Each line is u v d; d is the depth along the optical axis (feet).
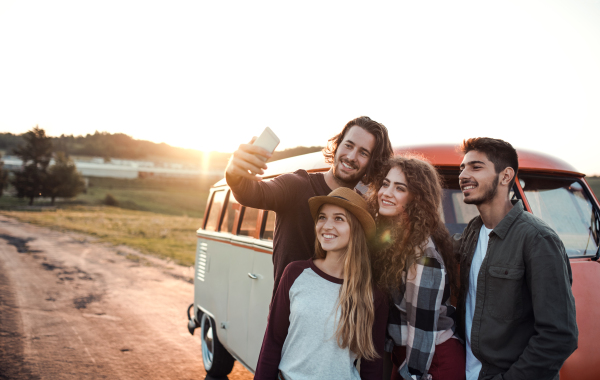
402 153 9.80
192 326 19.22
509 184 7.04
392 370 7.92
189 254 58.70
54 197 255.29
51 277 38.63
